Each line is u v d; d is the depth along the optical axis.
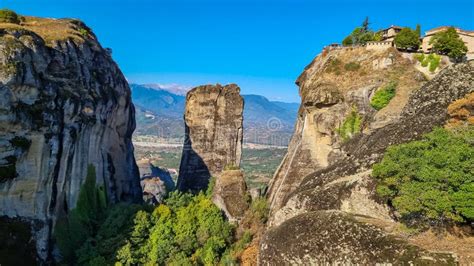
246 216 58.31
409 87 56.31
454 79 41.25
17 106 48.50
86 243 54.53
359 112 55.88
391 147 32.38
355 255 28.47
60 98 54.66
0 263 46.56
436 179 27.16
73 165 58.28
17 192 50.31
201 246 55.22
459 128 32.69
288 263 32.06
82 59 63.38
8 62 47.62
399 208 28.70
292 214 41.62
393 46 62.12
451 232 27.16
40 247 51.91
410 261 25.69
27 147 50.06
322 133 57.12
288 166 61.59
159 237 54.84
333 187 38.81
